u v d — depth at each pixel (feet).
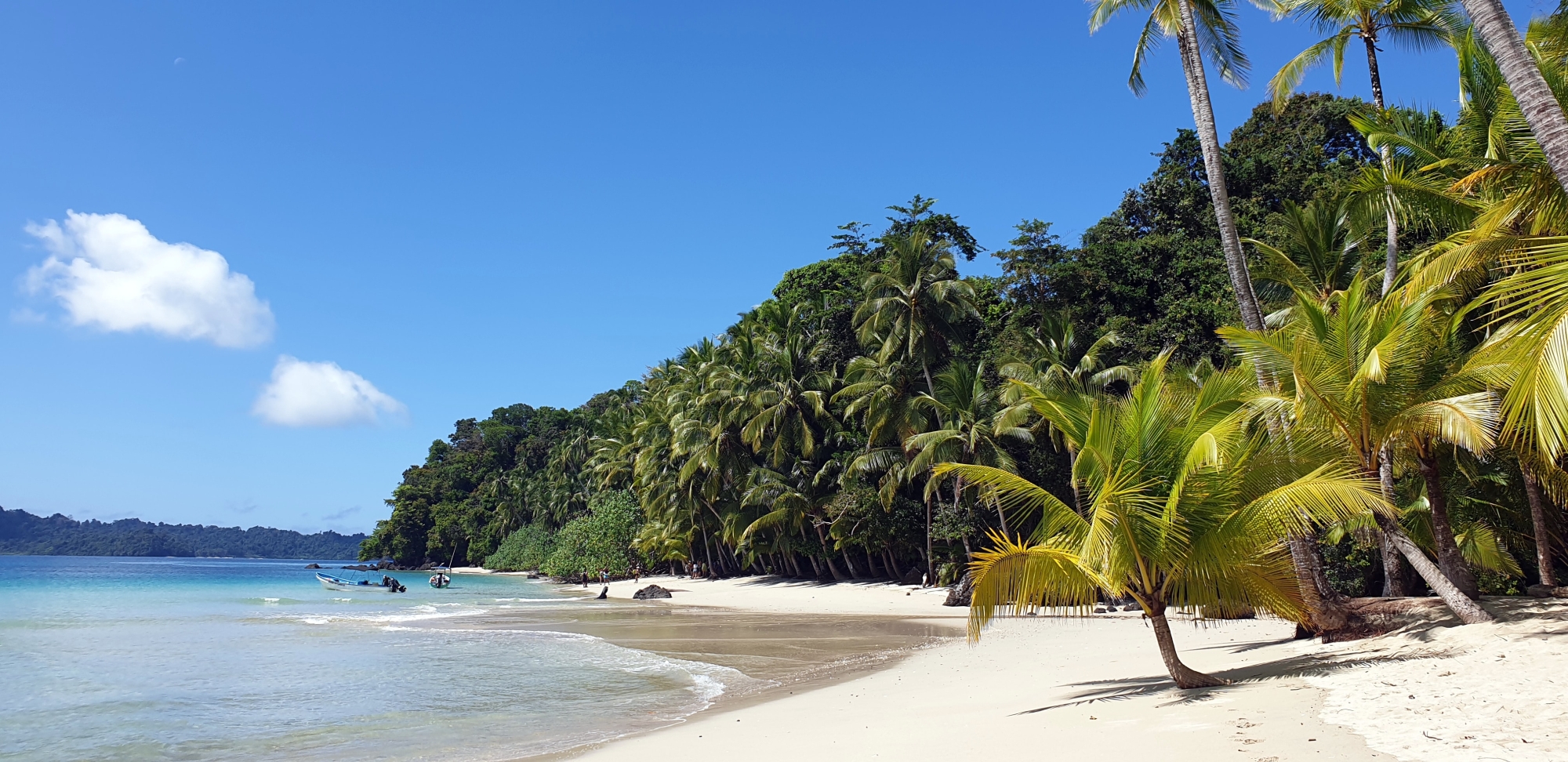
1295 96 140.46
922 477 136.36
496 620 101.14
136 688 50.57
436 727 38.55
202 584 226.17
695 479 191.83
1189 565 31.48
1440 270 40.06
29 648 71.36
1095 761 23.00
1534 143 38.32
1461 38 54.19
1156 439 32.65
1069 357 109.29
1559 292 22.07
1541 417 21.04
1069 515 33.04
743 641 73.61
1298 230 70.54
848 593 139.44
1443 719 23.62
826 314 157.38
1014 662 52.34
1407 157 54.65
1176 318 104.47
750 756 28.76
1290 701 28.22
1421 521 58.49
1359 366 41.78
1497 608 42.09
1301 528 29.63
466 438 449.48
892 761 25.75
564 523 296.92
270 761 32.58
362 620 101.50
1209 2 56.18
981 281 141.18
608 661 61.16
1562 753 19.29
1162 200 132.77
